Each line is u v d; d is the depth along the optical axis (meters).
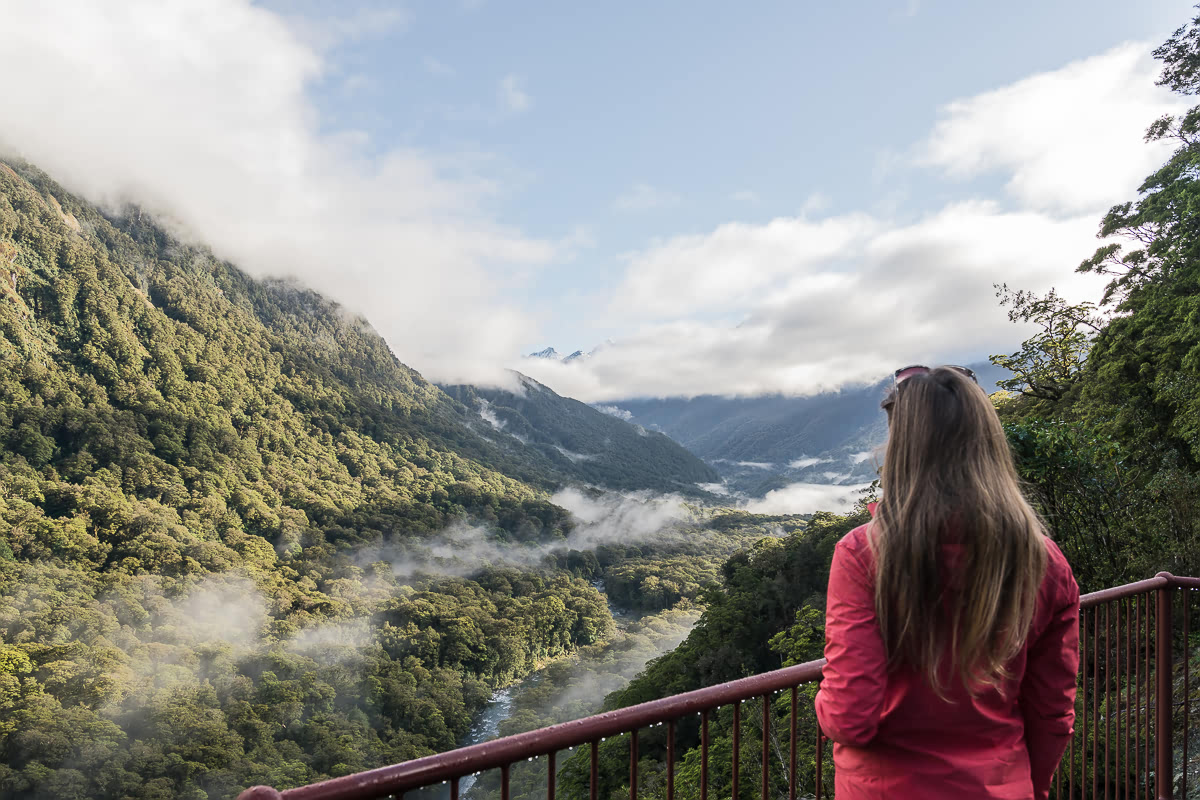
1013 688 1.05
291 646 66.19
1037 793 1.14
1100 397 16.41
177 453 113.19
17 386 105.50
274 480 125.19
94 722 41.94
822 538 37.41
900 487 1.05
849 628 1.04
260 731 46.91
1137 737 2.57
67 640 56.19
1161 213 16.03
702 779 1.50
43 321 123.62
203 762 41.28
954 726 1.02
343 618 77.00
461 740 58.34
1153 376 14.84
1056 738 1.10
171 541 84.81
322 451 148.12
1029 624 1.00
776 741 9.19
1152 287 16.75
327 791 1.00
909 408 1.08
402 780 1.07
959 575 0.97
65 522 81.81
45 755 38.09
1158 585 2.57
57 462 98.94
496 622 82.94
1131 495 6.53
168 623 64.94
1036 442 6.31
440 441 192.25
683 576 124.75
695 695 1.47
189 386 134.62
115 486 97.62
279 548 103.88
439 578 104.88
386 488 144.00
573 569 131.50
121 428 108.75
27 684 45.44
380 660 66.94
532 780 32.41
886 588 1.00
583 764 20.53
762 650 35.44
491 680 75.38
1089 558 6.43
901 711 1.04
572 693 66.75
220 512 101.88
